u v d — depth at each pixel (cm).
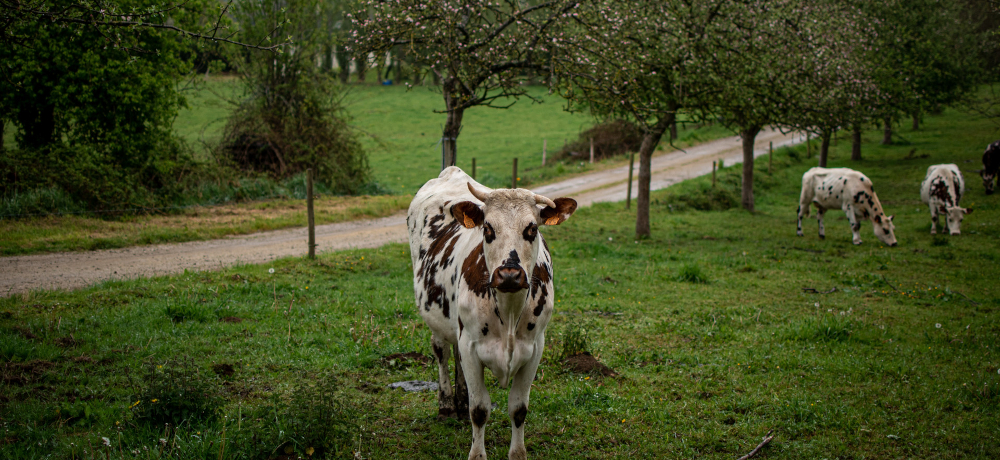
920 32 2750
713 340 786
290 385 581
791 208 2302
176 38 1770
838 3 1977
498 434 518
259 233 1568
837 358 711
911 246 1554
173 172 1883
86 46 1584
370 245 1433
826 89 1466
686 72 1275
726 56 1316
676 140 4200
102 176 1596
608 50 1162
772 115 1379
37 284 958
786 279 1183
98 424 478
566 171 3203
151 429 476
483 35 1179
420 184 3023
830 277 1205
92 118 1667
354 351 683
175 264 1153
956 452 489
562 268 1220
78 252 1230
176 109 1873
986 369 683
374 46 1119
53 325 700
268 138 2277
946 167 1759
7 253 1173
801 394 599
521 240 401
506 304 407
